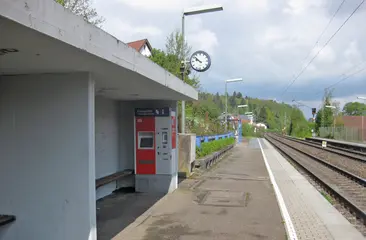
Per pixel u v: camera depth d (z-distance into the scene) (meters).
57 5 3.46
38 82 5.31
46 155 5.29
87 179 5.20
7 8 2.86
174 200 9.26
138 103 10.66
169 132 10.19
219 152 21.73
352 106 110.12
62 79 5.25
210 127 29.86
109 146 10.02
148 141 10.32
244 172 15.70
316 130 83.25
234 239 6.15
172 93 8.63
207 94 32.72
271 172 16.03
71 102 5.23
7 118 5.38
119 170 10.74
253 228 6.81
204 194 10.09
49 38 3.43
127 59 5.07
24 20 3.04
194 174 14.23
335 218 7.71
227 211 8.12
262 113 157.50
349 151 32.69
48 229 5.29
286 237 6.29
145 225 6.98
